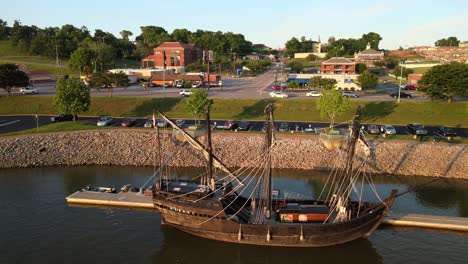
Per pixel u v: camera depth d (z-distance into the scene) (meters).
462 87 100.88
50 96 116.00
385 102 106.62
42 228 49.12
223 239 47.28
